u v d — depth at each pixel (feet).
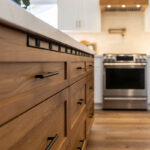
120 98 12.01
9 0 1.45
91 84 7.50
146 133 7.92
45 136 2.32
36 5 14.12
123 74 12.06
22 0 3.70
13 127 1.56
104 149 6.42
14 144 1.58
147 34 13.67
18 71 1.70
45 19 14.19
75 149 4.09
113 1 12.03
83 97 5.33
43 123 2.24
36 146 2.04
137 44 13.75
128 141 7.11
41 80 2.20
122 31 13.69
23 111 1.73
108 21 13.83
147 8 12.69
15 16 1.53
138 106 12.12
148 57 12.01
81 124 4.90
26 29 1.72
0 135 1.39
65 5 12.87
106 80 12.14
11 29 1.57
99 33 13.93
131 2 11.96
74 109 4.02
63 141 3.10
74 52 4.09
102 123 9.29
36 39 2.08
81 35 14.01
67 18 12.84
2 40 1.45
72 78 3.76
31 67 1.97
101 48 13.94
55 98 2.68
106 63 12.03
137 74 12.01
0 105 1.40
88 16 12.82
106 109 12.36
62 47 3.11
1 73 1.44
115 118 10.18
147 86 12.03
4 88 1.48
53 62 2.68
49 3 13.94
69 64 3.54
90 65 6.98
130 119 9.96
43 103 2.22
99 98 12.32
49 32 2.30
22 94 1.76
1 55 1.43
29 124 1.85
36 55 2.08
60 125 3.00
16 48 1.65
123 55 12.03
